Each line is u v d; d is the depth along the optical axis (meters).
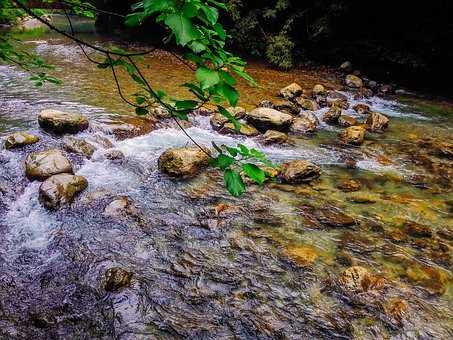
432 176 7.26
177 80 12.12
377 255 4.93
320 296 4.24
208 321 3.89
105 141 7.34
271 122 8.78
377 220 5.69
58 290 4.11
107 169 6.52
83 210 5.39
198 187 6.30
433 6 13.78
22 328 3.65
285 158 7.65
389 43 15.39
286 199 6.11
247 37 18.03
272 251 4.91
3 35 3.84
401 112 11.52
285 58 16.34
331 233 5.33
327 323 3.92
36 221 5.12
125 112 8.93
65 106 9.02
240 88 12.25
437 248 5.11
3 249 4.61
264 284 4.39
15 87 10.24
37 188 5.70
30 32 19.42
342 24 16.17
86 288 4.16
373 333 3.82
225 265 4.64
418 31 14.49
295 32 17.53
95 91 10.38
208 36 1.51
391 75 15.74
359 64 16.45
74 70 12.51
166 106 1.68
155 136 7.98
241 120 9.21
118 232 5.07
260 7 18.00
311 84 13.78
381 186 6.76
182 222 5.39
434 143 8.94
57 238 4.86
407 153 8.30
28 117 8.10
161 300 4.09
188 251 4.84
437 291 4.37
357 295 4.25
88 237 4.93
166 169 6.54
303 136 8.92
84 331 3.68
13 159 6.30
